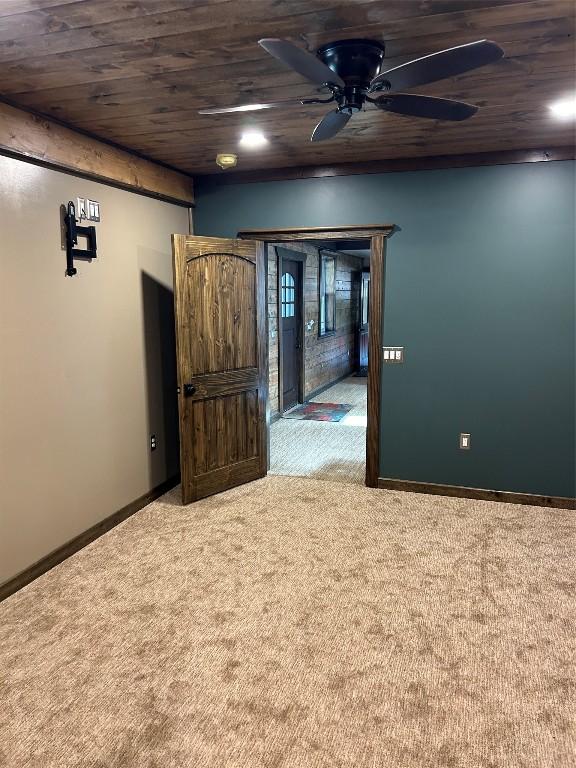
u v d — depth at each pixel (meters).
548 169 3.70
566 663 2.29
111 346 3.65
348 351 10.50
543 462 3.96
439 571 3.05
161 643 2.44
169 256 4.33
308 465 4.99
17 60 2.21
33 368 2.96
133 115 2.94
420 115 2.30
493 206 3.85
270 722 1.99
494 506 3.99
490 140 3.49
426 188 3.97
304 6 1.79
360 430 6.32
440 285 4.04
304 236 4.30
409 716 2.02
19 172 2.82
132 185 3.74
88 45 2.07
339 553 3.27
